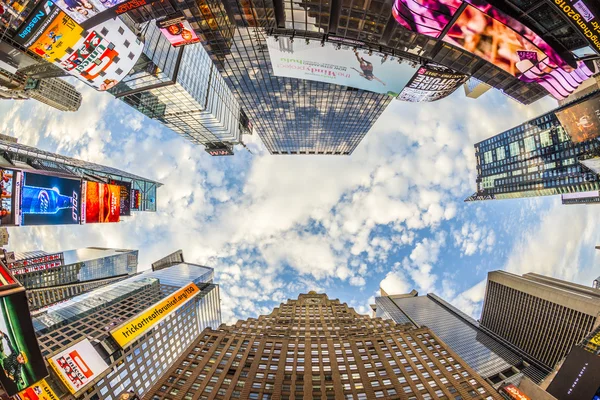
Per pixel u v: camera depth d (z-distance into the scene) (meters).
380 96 76.69
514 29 23.02
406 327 78.75
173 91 64.12
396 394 49.81
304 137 121.75
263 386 50.94
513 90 41.44
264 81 66.56
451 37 25.22
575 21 19.95
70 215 43.66
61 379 68.00
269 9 35.25
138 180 107.81
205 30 44.06
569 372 55.16
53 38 31.83
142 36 42.31
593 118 76.62
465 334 168.00
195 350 63.56
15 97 74.31
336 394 49.09
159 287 137.38
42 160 68.25
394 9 26.08
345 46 37.62
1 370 21.53
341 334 72.75
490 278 188.50
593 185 127.75
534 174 158.38
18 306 22.61
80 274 187.88
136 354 89.69
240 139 127.62
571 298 136.50
